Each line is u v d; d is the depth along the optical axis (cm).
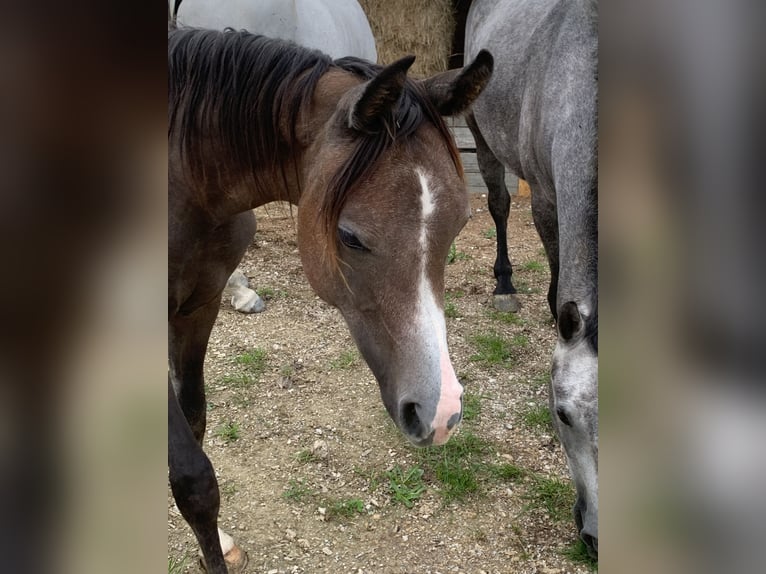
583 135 186
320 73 141
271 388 274
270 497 214
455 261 417
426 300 119
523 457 238
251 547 193
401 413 120
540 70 260
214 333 316
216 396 267
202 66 143
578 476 158
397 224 118
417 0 561
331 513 208
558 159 209
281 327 325
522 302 364
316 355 300
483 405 267
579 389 145
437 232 119
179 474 144
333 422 254
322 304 350
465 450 238
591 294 158
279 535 199
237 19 338
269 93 140
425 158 121
